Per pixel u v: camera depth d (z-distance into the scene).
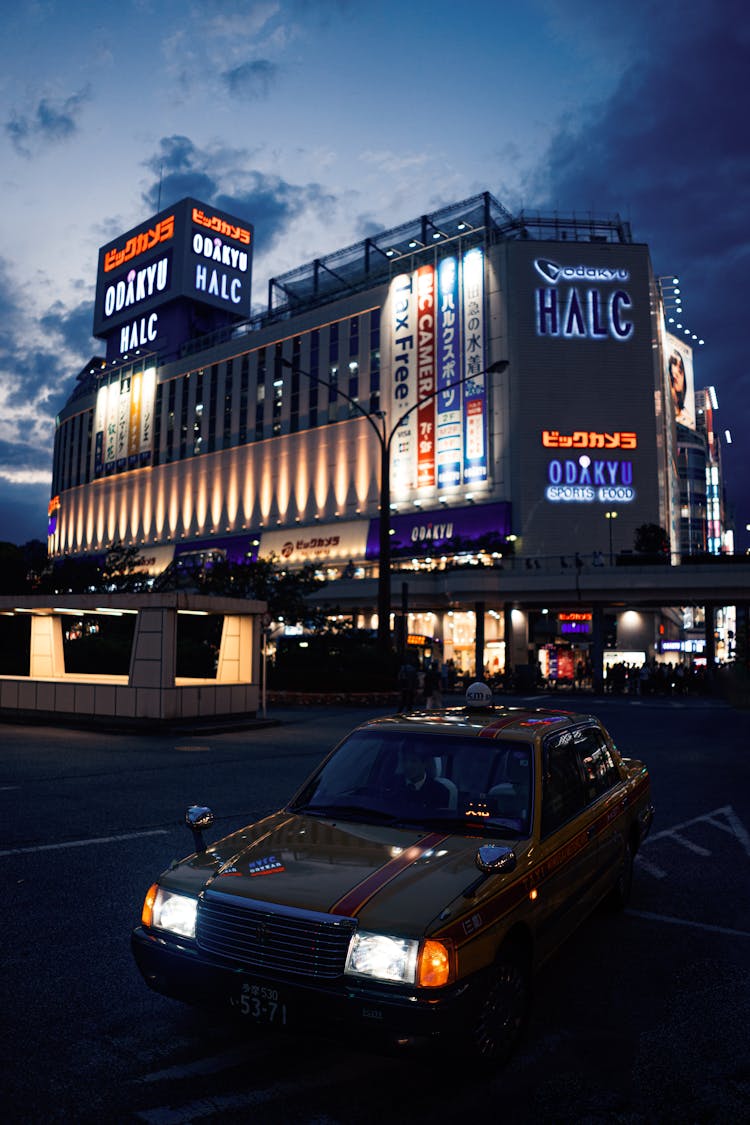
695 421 122.44
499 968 3.57
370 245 67.81
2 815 8.89
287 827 4.29
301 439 68.38
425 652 52.19
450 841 4.02
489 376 57.47
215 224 90.44
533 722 5.03
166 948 3.58
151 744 15.91
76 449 94.25
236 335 80.94
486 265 58.81
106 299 97.00
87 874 6.64
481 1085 3.46
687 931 5.53
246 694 20.34
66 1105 3.24
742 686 29.39
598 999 4.37
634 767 6.47
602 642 46.34
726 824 9.04
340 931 3.27
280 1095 3.34
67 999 4.25
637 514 55.06
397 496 60.84
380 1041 3.13
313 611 34.28
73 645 26.36
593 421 55.94
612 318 57.12
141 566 79.00
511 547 54.31
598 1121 3.19
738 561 43.47
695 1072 3.60
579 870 4.58
